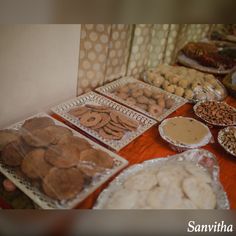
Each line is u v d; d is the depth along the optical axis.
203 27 1.65
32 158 0.73
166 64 1.45
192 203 0.69
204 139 0.93
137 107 1.07
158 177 0.74
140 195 0.69
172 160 0.82
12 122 0.89
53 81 0.96
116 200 0.68
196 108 1.10
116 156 0.81
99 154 0.79
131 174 0.76
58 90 1.00
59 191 0.68
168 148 0.91
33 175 0.70
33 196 0.68
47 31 0.85
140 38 1.21
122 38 1.15
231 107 1.13
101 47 1.07
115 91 1.16
